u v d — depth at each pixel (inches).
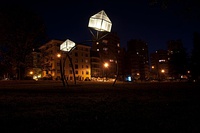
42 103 208.7
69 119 136.1
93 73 3427.7
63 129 114.6
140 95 279.1
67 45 615.5
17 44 965.8
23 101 225.3
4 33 923.4
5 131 112.6
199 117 134.5
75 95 291.1
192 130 108.4
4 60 992.2
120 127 116.0
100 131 110.0
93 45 3885.3
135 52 4633.4
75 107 182.4
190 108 165.6
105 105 190.4
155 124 120.5
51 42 2913.4
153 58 5787.4
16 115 150.4
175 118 133.5
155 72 5502.0
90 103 205.0
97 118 137.2
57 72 2856.8
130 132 107.7
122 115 144.9
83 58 3309.5
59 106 188.4
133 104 193.9
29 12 978.1
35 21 995.3
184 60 1813.5
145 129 111.5
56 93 329.7
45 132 110.3
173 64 1889.8
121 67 4298.7
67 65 3053.6
